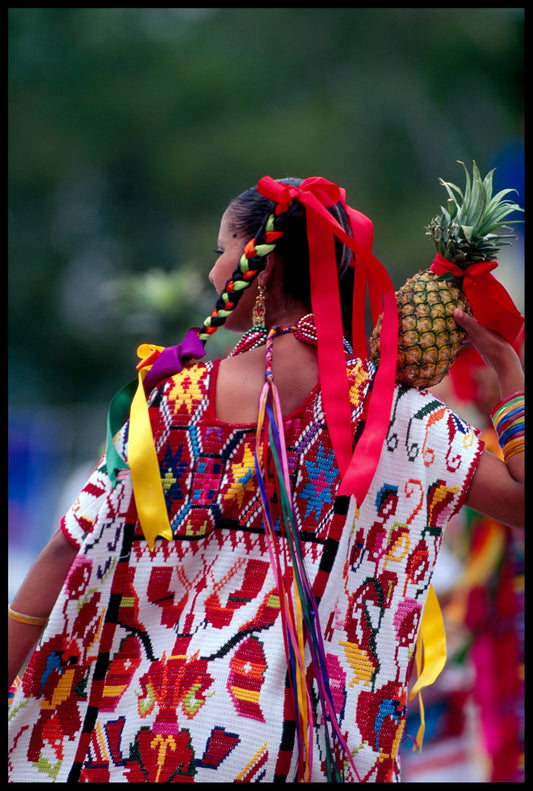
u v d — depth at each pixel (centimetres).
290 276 472
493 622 926
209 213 4153
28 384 4097
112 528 438
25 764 438
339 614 433
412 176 4112
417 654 516
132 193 4244
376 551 443
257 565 432
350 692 430
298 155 4031
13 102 4322
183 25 4556
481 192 473
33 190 4269
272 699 416
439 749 970
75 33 4491
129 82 4359
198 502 435
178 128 4291
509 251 2400
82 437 2419
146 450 430
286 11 4375
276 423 432
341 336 445
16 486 2181
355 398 448
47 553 450
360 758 428
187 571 436
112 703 433
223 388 447
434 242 484
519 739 905
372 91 4178
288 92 4275
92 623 439
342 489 424
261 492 423
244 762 414
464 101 4259
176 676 423
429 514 450
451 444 452
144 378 465
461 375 890
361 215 497
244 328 497
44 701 438
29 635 457
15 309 4169
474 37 4219
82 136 4262
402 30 4294
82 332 4078
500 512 456
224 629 426
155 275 1190
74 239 4222
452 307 464
